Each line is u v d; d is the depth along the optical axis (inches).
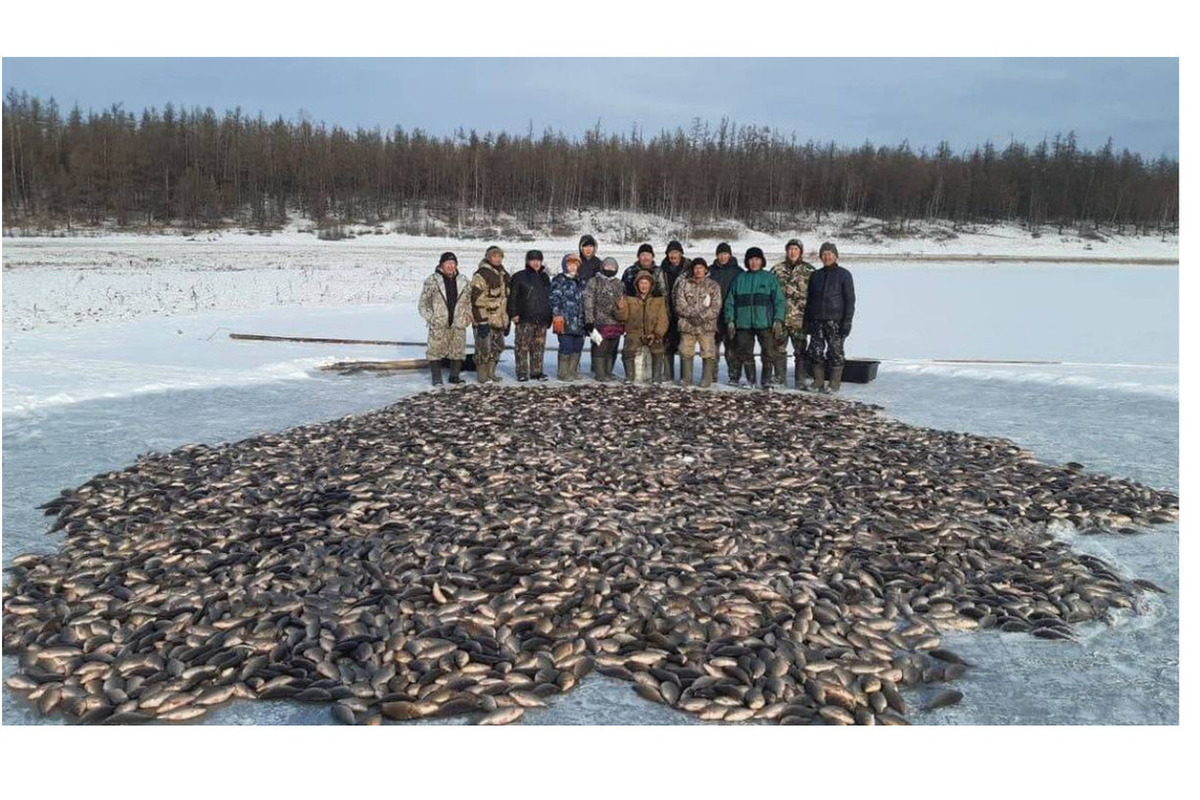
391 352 657.6
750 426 411.2
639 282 551.5
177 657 183.0
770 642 189.6
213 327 774.5
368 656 182.2
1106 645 198.4
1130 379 542.3
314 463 323.6
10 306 862.5
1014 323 910.4
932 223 2861.7
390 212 2568.9
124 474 307.7
